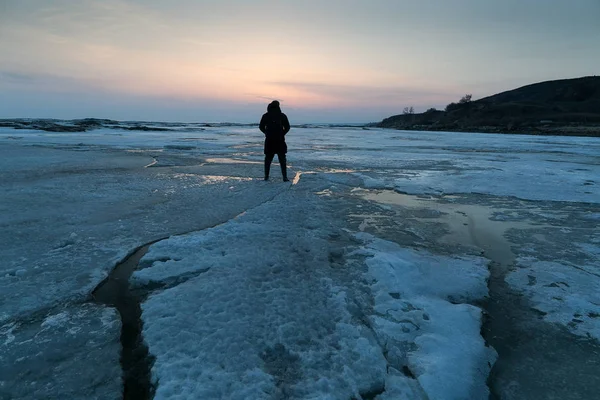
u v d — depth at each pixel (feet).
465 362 9.00
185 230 18.74
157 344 9.21
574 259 15.75
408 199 27.25
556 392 8.28
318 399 7.55
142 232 18.25
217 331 9.67
